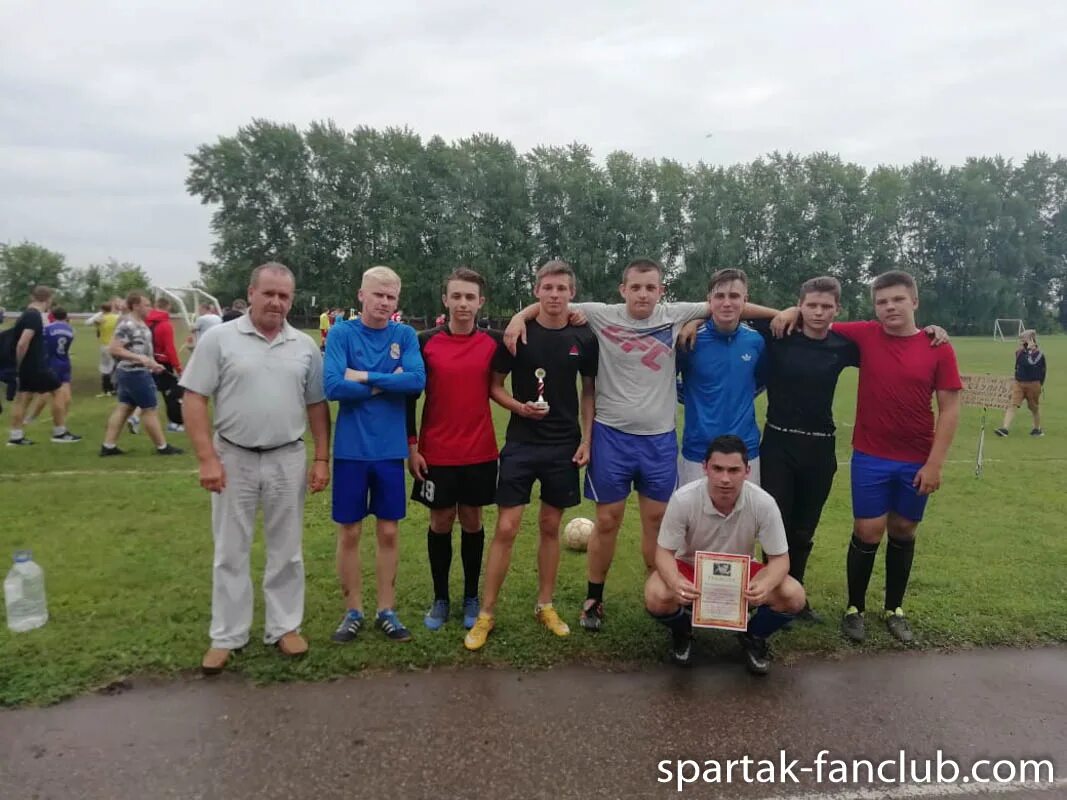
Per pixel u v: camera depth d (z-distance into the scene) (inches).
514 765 110.0
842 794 105.3
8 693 124.4
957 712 128.7
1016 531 236.8
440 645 148.7
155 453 337.1
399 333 149.6
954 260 2512.3
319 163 2172.7
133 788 102.5
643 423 154.6
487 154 2212.1
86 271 2434.8
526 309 154.9
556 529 157.8
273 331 139.9
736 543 141.3
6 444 349.4
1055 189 2679.6
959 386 151.9
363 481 147.0
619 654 147.9
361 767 108.5
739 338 159.8
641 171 2266.2
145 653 140.6
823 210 2279.8
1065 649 153.8
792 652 151.4
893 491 160.4
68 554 195.2
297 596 146.6
